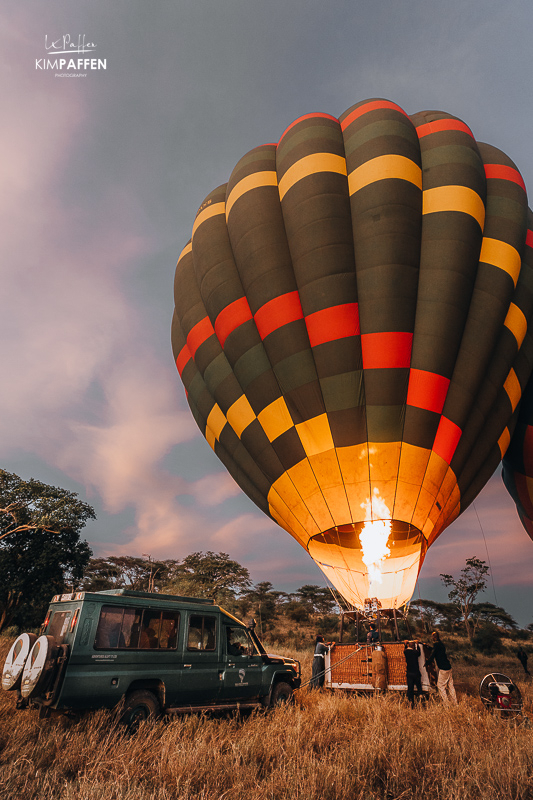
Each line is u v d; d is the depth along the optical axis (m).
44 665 5.67
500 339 12.73
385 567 11.62
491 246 13.15
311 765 4.45
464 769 4.49
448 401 11.91
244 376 13.31
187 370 16.56
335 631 37.81
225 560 44.69
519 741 5.38
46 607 30.20
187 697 6.82
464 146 13.89
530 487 15.16
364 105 14.97
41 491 30.97
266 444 12.94
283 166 14.18
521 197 14.15
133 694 6.29
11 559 29.33
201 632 7.38
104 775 4.42
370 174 12.98
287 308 12.81
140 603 6.77
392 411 11.58
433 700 8.48
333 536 12.06
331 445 11.78
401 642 9.87
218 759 4.68
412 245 12.38
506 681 7.88
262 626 43.53
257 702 7.80
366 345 12.00
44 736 5.18
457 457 12.04
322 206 12.87
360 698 8.74
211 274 14.54
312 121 14.77
